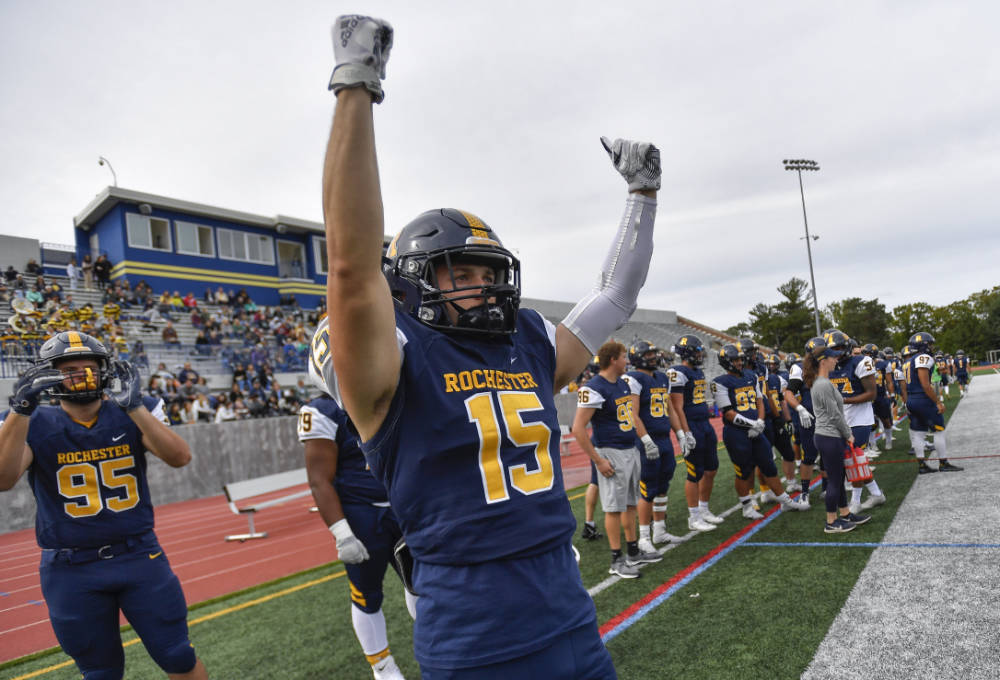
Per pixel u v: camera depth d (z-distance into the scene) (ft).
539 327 5.00
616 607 14.11
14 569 27.37
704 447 20.66
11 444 8.32
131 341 55.93
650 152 5.41
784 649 10.93
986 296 241.96
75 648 8.81
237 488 29.43
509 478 4.09
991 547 14.80
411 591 4.38
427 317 4.34
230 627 15.87
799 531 18.83
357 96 3.32
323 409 11.04
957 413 48.19
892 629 11.13
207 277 78.74
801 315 200.85
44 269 69.82
